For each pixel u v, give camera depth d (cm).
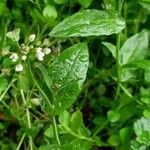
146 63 33
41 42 36
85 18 30
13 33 30
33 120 39
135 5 40
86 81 40
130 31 41
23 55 30
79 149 32
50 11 37
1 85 32
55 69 30
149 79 37
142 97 35
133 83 40
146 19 41
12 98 38
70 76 30
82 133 35
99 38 38
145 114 34
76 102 39
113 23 30
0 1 40
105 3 33
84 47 30
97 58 40
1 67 34
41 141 39
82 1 34
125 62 35
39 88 30
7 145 38
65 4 39
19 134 37
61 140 34
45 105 30
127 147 35
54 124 31
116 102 37
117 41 34
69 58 30
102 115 40
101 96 41
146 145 34
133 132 36
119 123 37
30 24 41
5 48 32
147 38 36
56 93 30
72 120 34
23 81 35
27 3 41
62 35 29
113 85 40
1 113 39
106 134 38
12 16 41
